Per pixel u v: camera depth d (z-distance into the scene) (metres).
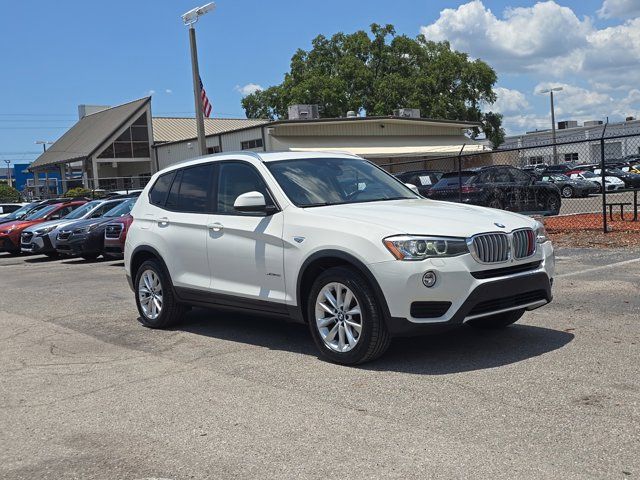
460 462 3.62
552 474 3.42
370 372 5.39
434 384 4.98
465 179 18.88
